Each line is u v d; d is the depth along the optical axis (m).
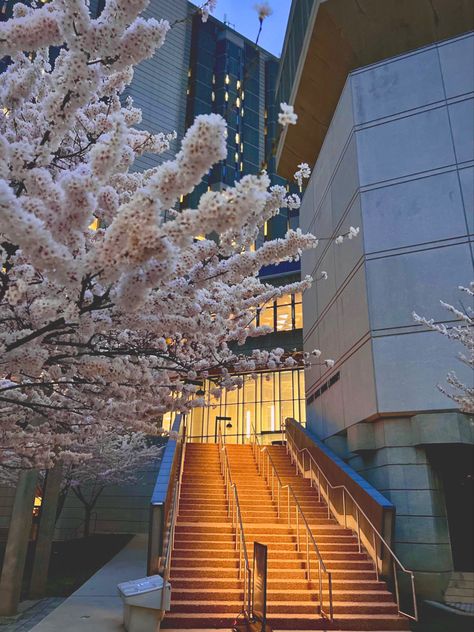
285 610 8.46
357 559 10.24
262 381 29.50
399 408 11.68
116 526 23.05
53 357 4.37
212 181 54.31
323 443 15.34
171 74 53.06
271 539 10.76
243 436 28.70
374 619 8.25
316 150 19.62
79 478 18.78
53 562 15.45
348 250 14.57
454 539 11.72
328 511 12.72
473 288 8.69
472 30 13.84
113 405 6.05
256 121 62.31
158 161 44.09
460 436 11.01
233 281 4.08
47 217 2.46
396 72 14.48
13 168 2.57
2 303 3.77
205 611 8.36
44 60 4.82
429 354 11.73
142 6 2.62
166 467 11.60
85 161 5.15
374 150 14.14
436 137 13.25
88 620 8.30
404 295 12.45
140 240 2.25
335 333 15.47
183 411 6.61
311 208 19.59
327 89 17.17
